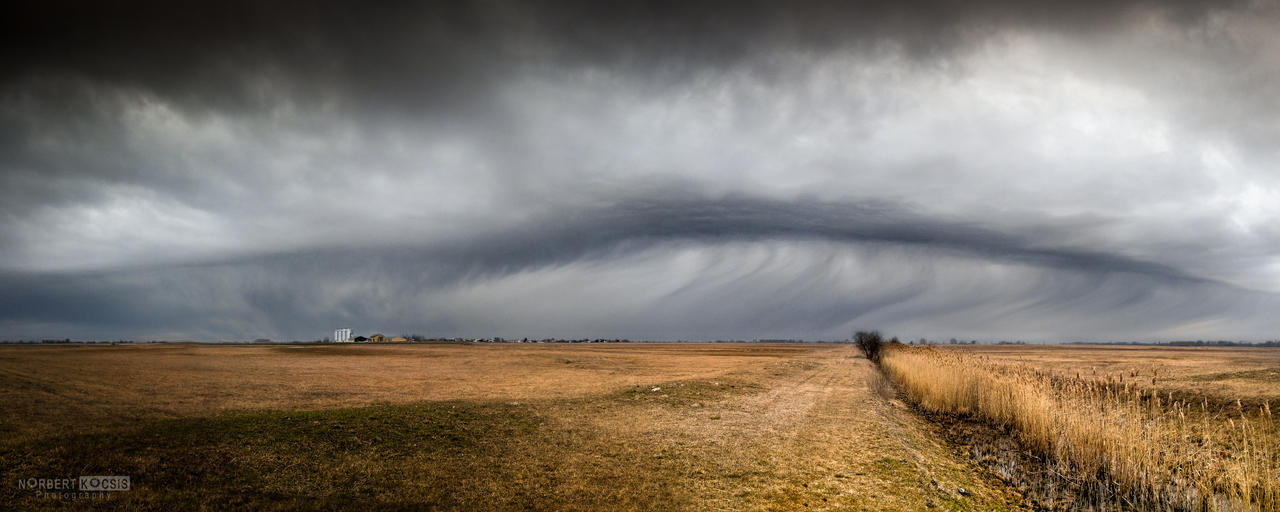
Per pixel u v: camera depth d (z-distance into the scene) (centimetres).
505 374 4428
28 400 2009
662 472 1193
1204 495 1127
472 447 1362
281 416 1556
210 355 7288
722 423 1788
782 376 3788
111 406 1988
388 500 985
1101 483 1262
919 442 1606
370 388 3092
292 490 1019
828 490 1083
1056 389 1855
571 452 1348
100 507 898
